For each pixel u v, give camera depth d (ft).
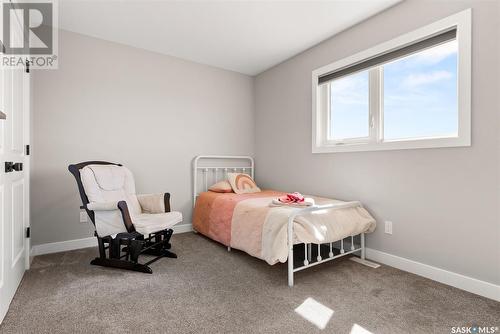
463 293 5.99
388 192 7.75
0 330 4.57
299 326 4.76
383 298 5.77
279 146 11.91
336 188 9.30
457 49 6.25
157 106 10.72
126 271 7.14
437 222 6.69
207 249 9.08
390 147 7.64
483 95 5.87
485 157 5.86
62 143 8.82
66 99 8.89
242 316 5.06
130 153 10.11
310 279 6.72
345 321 4.92
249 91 13.34
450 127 6.72
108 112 9.66
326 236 6.74
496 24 5.68
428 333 4.59
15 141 6.08
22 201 6.72
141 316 5.03
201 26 8.71
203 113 11.93
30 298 5.64
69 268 7.29
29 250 7.34
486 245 5.87
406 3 7.22
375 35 7.98
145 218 7.93
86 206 7.14
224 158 12.56
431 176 6.80
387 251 7.76
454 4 6.30
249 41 9.77
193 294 5.90
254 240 7.35
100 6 7.56
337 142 9.63
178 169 11.27
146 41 9.77
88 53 9.29
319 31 9.00
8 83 5.47
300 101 10.78
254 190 11.29
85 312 5.14
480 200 5.95
